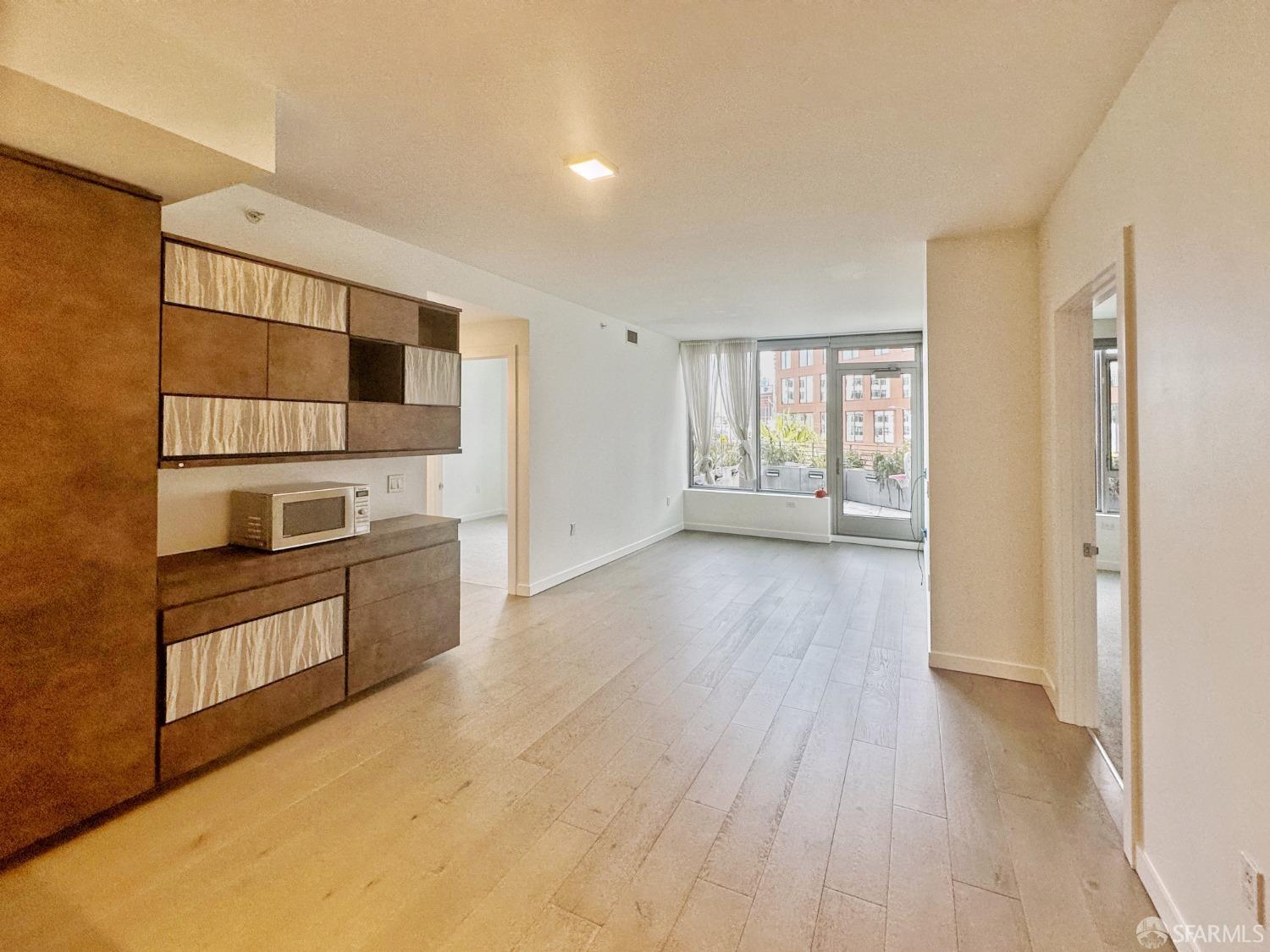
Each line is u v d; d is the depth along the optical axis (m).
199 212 2.59
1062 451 2.73
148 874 1.78
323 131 2.21
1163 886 1.60
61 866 1.81
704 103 2.01
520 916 1.63
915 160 2.42
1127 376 1.80
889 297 4.98
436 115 2.10
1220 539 1.31
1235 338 1.24
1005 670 3.22
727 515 7.62
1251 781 1.20
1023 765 2.38
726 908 1.66
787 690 3.09
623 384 6.25
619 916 1.63
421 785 2.24
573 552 5.42
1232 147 1.24
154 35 1.63
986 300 3.22
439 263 3.78
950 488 3.30
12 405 1.71
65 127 1.63
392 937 1.56
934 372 3.31
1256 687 1.19
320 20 1.60
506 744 2.54
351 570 2.82
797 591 5.01
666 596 4.84
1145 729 1.72
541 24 1.61
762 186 2.69
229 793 2.19
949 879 1.76
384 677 3.00
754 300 5.14
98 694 1.92
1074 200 2.44
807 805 2.13
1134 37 1.64
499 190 2.74
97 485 1.90
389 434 3.10
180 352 2.21
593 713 2.83
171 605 2.13
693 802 2.14
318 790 2.21
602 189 2.73
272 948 1.53
